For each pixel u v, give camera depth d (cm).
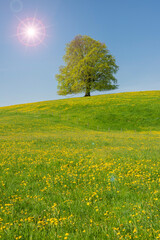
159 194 565
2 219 447
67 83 7650
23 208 532
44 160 1054
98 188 638
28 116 4900
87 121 4556
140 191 607
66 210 506
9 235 387
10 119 4391
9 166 953
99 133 3278
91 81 7381
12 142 1822
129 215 456
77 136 2466
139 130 4000
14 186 694
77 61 7512
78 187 666
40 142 1831
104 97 6800
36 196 587
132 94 7194
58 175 796
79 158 1086
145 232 381
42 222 430
